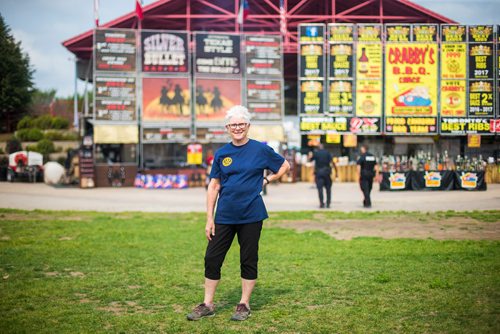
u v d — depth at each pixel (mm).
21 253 7980
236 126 4941
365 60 29281
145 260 7508
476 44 28219
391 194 19750
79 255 7852
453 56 28344
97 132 27391
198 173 27578
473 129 28281
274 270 6738
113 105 27922
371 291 5512
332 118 29453
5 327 4438
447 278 5980
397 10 36812
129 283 6066
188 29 34500
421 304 4957
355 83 29344
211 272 4871
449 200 16703
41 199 19328
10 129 43031
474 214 12484
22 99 39531
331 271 6562
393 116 29016
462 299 5078
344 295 5422
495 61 28094
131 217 13367
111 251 8234
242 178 4930
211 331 4324
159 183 26500
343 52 29359
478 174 20203
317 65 29562
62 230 10695
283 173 5105
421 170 20984
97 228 11023
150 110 28375
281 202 17641
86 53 35625
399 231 10203
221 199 4969
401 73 28938
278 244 8828
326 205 15453
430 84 28750
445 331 4191
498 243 8398
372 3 36094
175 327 4438
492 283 5691
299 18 36719
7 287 5848
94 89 27766
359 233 10078
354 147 31641
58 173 28328
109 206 16750
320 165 15398
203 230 10766
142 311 4965
